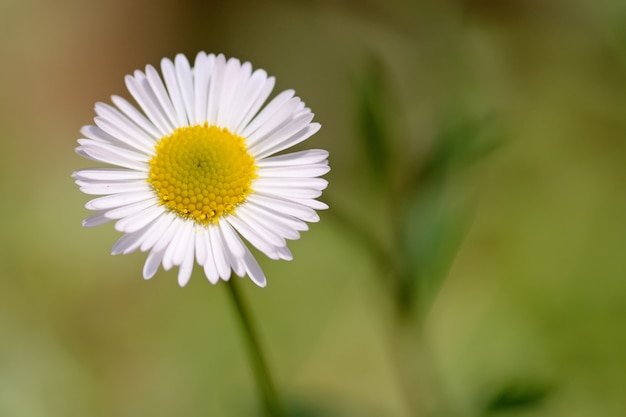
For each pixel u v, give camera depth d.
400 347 0.18
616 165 0.21
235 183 0.15
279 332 0.20
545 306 0.20
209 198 0.15
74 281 0.20
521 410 0.17
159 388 0.20
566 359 0.19
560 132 0.21
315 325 0.20
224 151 0.15
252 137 0.15
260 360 0.15
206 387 0.20
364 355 0.20
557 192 0.21
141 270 0.20
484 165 0.21
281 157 0.15
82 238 0.21
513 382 0.16
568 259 0.20
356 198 0.20
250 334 0.15
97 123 0.15
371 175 0.17
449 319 0.20
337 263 0.20
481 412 0.17
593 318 0.19
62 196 0.21
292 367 0.20
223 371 0.20
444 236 0.17
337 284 0.20
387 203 0.18
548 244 0.20
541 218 0.20
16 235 0.21
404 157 0.18
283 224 0.15
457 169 0.17
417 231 0.17
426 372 0.18
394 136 0.17
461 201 0.17
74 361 0.20
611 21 0.21
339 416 0.17
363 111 0.16
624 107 0.21
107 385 0.20
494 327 0.20
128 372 0.20
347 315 0.20
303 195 0.15
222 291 0.20
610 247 0.20
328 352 0.20
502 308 0.20
